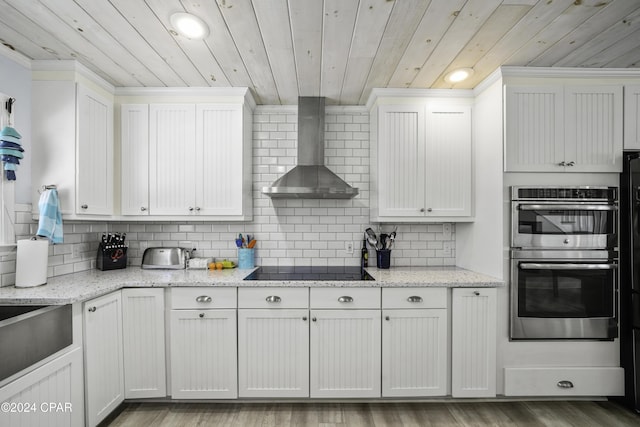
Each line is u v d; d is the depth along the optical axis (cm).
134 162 247
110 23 167
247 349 213
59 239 202
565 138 214
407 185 250
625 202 212
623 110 215
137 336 211
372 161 273
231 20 164
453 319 214
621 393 212
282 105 284
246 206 261
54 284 199
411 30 173
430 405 220
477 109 246
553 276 212
